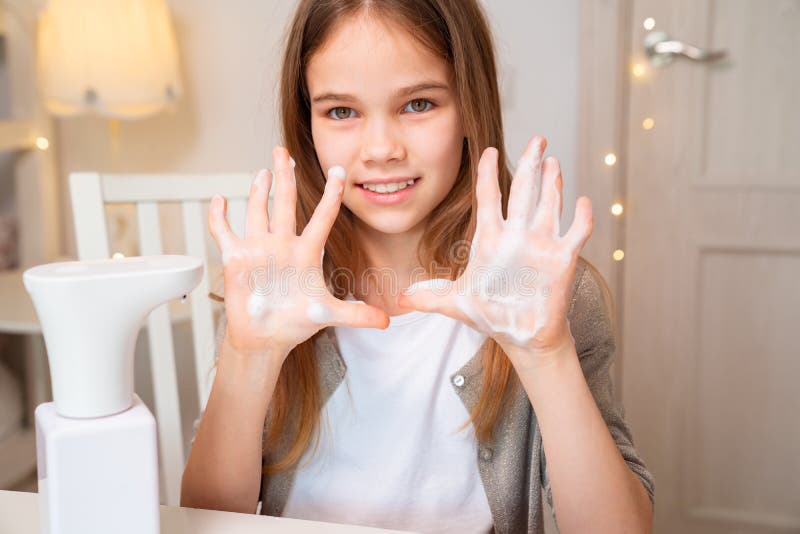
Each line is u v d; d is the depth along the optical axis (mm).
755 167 1883
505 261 602
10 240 2203
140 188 1066
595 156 1884
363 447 853
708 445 2006
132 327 494
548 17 1904
